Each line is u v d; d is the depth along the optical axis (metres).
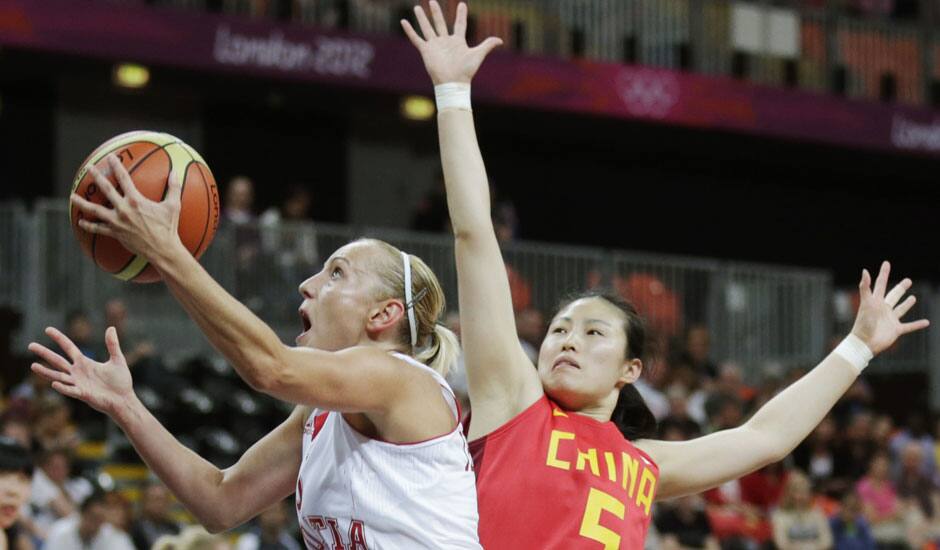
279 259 16.52
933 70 23.55
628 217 24.14
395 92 19.44
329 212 22.00
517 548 4.83
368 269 4.50
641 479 5.09
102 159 4.18
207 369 15.25
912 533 15.11
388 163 22.55
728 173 24.83
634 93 20.64
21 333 15.70
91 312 15.81
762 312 19.62
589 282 18.41
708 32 21.75
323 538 4.36
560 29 20.88
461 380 12.45
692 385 16.67
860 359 5.67
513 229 20.00
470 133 5.04
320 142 21.98
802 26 22.52
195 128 21.02
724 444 5.44
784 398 5.61
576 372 5.14
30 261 15.78
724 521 13.59
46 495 10.96
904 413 20.72
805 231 25.33
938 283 26.12
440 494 4.25
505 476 4.91
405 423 4.23
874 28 23.11
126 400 4.57
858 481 15.66
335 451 4.31
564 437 5.01
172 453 4.66
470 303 5.01
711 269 19.34
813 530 13.64
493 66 19.72
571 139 23.19
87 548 10.23
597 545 4.86
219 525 4.76
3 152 19.62
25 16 16.98
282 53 18.55
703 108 21.17
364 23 19.62
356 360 4.12
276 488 4.77
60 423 11.97
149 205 3.85
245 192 17.11
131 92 20.44
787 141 22.31
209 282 3.87
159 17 17.81
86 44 17.33
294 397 3.99
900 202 26.08
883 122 22.61
